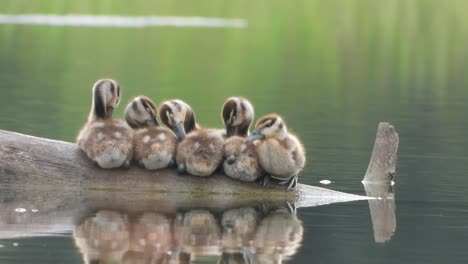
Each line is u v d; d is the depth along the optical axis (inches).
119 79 1412.4
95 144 621.6
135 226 548.1
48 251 491.2
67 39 1927.9
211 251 497.7
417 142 901.8
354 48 1909.4
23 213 573.6
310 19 2263.8
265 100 1223.5
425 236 538.9
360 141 895.7
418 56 1804.9
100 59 1662.2
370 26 2201.0
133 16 2357.3
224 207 605.0
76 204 599.2
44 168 628.1
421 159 804.0
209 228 548.1
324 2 2449.6
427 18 2283.5
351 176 718.5
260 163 627.8
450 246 517.0
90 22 2222.0
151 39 1964.8
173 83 1395.2
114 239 518.3
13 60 1606.8
